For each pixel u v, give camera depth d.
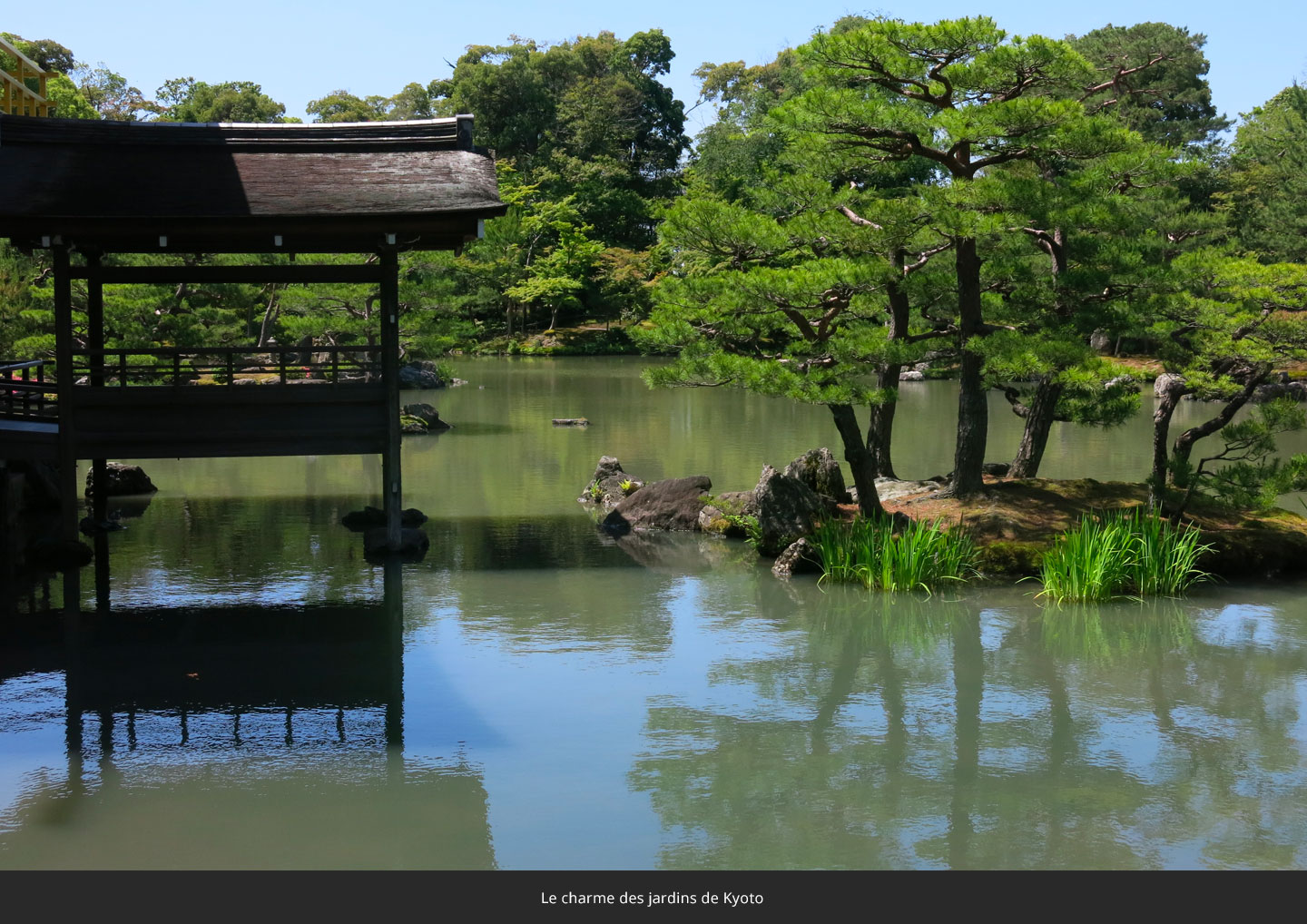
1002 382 16.31
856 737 8.91
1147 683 10.21
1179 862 6.93
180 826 7.32
